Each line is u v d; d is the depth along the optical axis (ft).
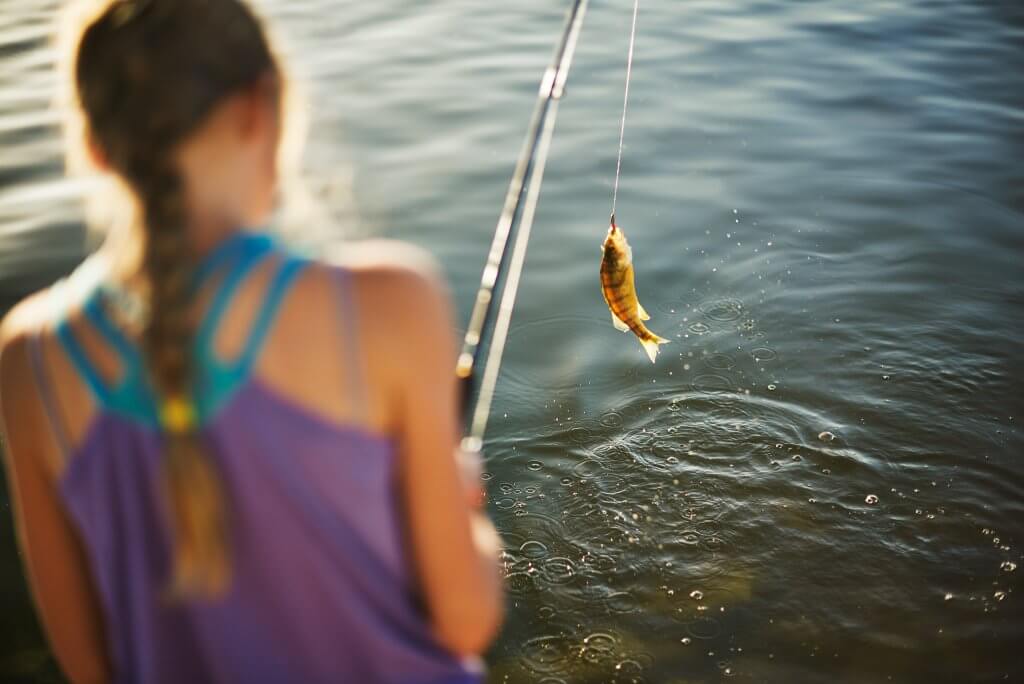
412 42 30.07
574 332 18.44
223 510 3.44
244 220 3.46
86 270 3.63
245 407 3.35
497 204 21.52
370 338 3.38
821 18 32.17
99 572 3.71
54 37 30.73
